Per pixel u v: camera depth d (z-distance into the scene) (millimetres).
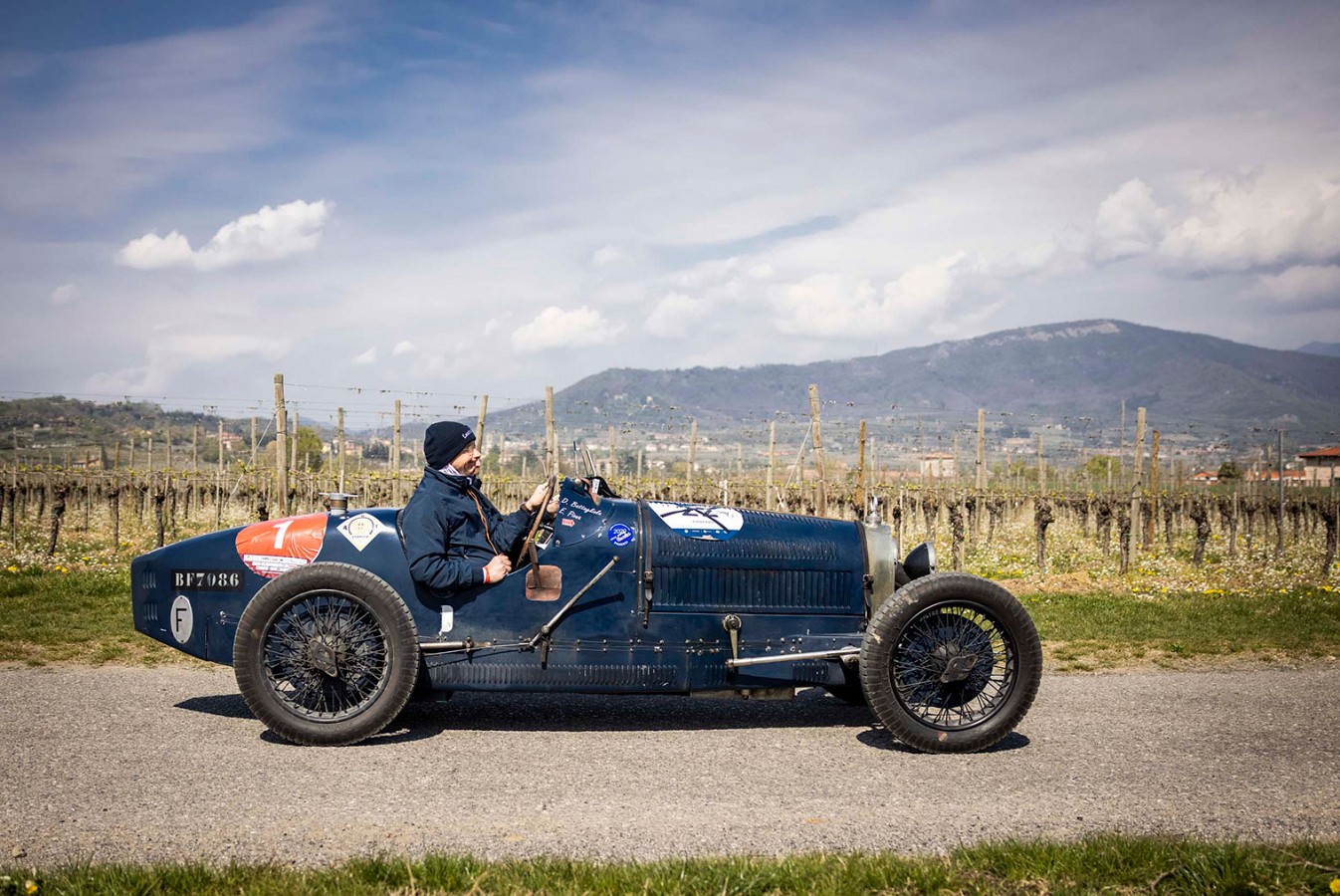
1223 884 3164
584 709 5734
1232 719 5648
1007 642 4953
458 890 3076
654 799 4086
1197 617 9602
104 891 2939
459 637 5012
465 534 5086
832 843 3617
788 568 5270
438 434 5168
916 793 4238
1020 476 36594
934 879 3178
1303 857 3391
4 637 7375
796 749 4953
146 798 3938
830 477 29656
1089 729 5410
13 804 3826
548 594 5051
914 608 4828
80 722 5098
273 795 4008
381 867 3188
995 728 4887
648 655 5113
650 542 5121
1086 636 8508
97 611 8602
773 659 5109
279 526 5156
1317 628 8875
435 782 4258
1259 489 32688
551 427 14820
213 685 6043
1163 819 3932
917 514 26266
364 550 5047
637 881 3111
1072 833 3754
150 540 19484
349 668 4902
